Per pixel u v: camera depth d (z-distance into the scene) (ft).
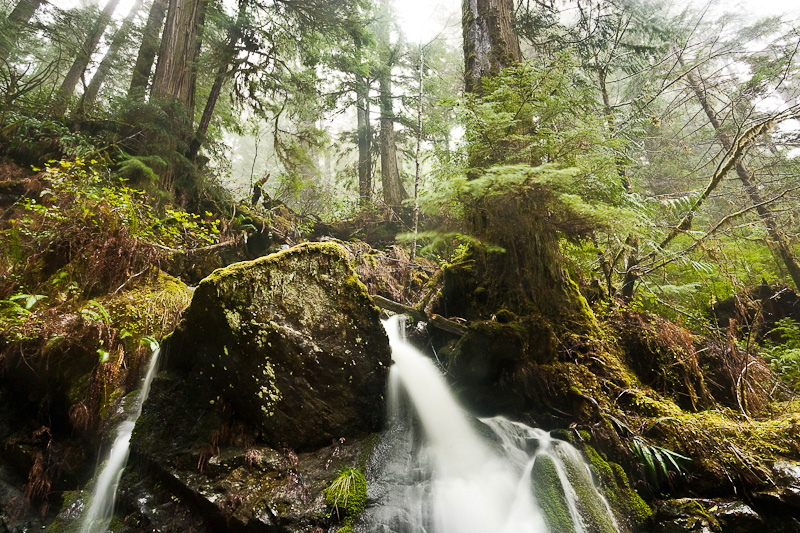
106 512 9.27
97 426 10.30
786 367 16.19
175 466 9.20
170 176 24.02
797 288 22.75
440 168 14.12
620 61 23.97
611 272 16.46
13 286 12.62
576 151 12.08
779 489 8.66
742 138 15.90
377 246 32.58
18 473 10.18
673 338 13.50
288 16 30.91
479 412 12.05
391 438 10.80
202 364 10.10
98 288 13.41
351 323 11.07
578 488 9.21
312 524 7.98
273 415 9.76
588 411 11.05
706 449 9.89
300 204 41.14
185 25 27.45
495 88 13.73
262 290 10.21
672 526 8.64
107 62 35.55
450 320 13.61
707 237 16.16
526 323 12.38
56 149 21.68
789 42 24.80
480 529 8.72
